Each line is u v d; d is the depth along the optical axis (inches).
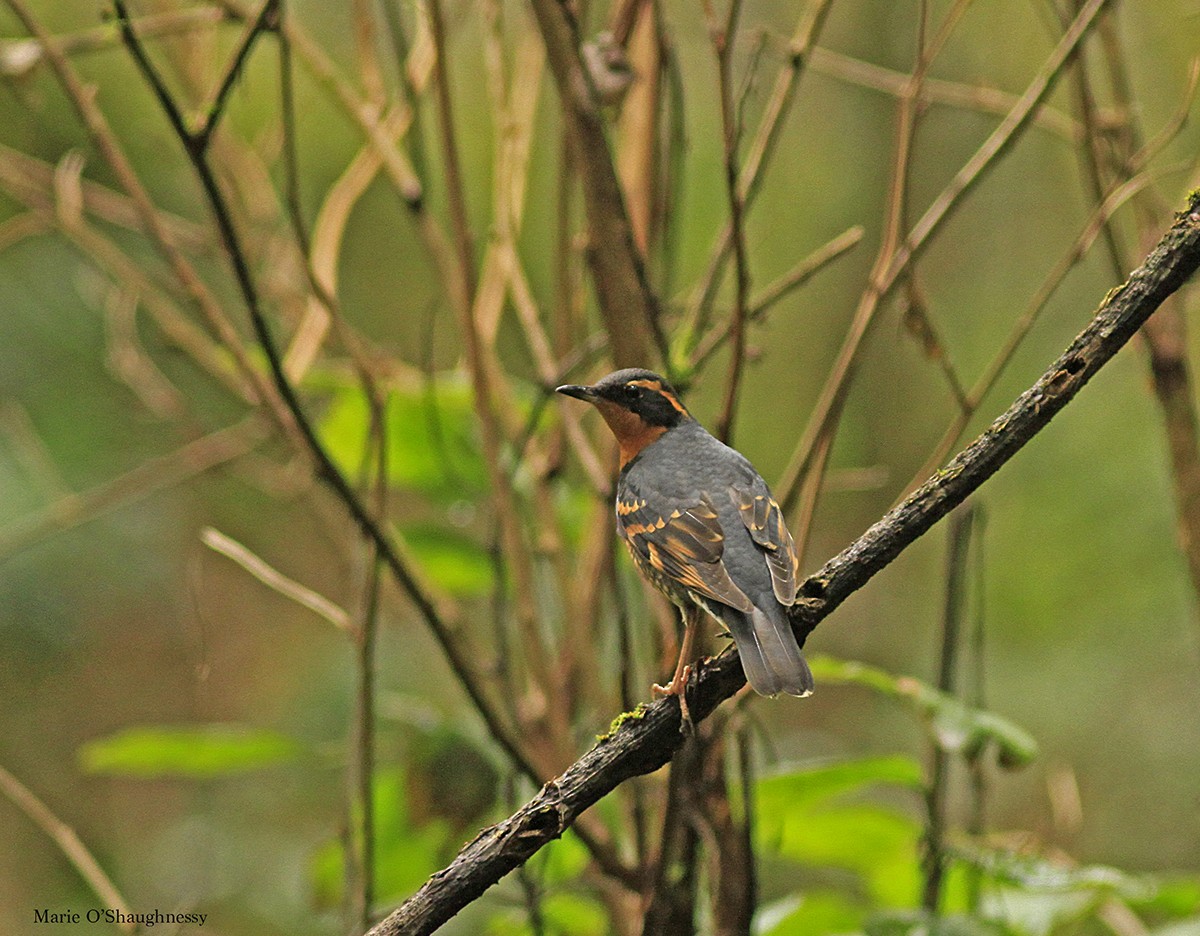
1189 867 721.6
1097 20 355.6
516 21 498.3
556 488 414.9
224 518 714.2
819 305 843.4
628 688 316.8
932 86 429.7
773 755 356.8
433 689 661.9
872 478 394.3
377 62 394.6
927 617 830.5
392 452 439.8
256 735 382.6
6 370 636.7
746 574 308.8
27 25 371.2
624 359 339.3
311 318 384.8
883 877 401.1
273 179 668.1
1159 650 772.0
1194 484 358.6
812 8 342.3
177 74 431.8
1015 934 354.6
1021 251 837.8
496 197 379.2
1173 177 649.0
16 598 634.2
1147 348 366.6
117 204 471.5
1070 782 442.3
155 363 645.3
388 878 418.0
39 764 696.4
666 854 302.7
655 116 364.5
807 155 832.3
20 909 661.9
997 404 823.7
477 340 361.1
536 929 335.9
